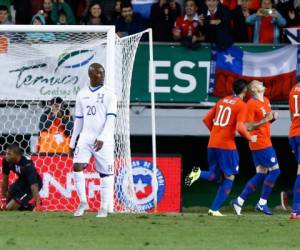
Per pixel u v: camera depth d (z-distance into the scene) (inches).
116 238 1428.4
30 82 2119.8
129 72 2049.7
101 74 1684.3
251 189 1968.5
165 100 2417.6
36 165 2092.8
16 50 2117.4
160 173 2194.9
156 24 2437.3
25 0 2502.5
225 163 1867.6
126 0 2474.2
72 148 1727.4
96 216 1728.6
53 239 1406.3
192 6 2399.1
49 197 2086.6
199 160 2652.6
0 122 2172.7
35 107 2144.4
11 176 2066.9
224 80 2407.7
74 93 2111.2
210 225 1619.1
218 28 2386.8
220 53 2405.3
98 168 1717.5
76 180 1720.0
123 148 2018.9
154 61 2412.6
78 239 1409.9
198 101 2417.6
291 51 2410.2
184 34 2402.8
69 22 2439.7
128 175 2017.7
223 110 1862.7
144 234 1480.1
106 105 1681.8
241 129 1840.6
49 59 2112.5
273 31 2431.1
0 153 2159.2
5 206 1985.7
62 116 2101.4
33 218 1684.3
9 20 2522.1
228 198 2518.5
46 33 2101.4
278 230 1571.1
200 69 2407.7
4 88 2126.0
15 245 1332.4
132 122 2418.8
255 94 1951.3
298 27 2442.2
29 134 2167.8
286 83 2412.6
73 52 2107.5
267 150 1950.1
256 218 1770.4
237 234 1508.4
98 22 2449.6
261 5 2486.5
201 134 2428.6
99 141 1676.9
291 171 2610.7
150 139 2613.2
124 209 2014.0
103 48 2098.9
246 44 2400.3
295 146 1807.3
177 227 1578.5
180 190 2194.9
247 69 2407.7
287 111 2418.8
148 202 2180.1
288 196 2278.5
